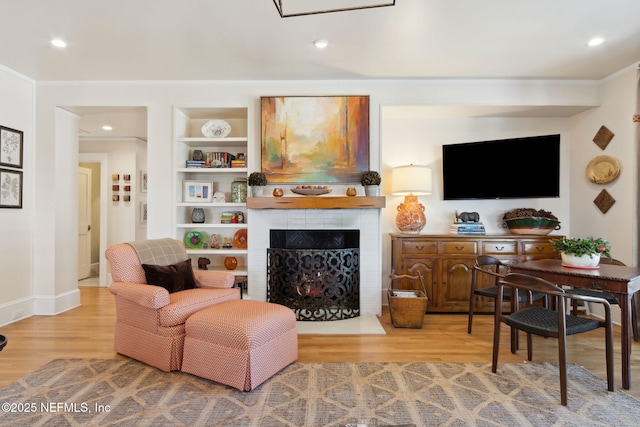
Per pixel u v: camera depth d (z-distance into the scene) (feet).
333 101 11.77
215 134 12.59
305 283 11.32
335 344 9.32
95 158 17.39
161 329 7.62
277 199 11.26
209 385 6.99
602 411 6.10
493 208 13.55
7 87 10.87
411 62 10.43
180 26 8.36
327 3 7.49
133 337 8.19
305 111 11.79
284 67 10.82
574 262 8.17
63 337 9.73
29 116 11.68
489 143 12.70
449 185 13.16
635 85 10.44
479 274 11.97
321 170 11.80
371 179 11.15
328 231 12.09
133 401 6.39
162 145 11.94
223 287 9.31
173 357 7.53
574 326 6.63
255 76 11.58
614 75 11.18
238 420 5.82
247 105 11.96
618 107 11.06
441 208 13.65
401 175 12.47
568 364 8.09
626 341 6.84
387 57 10.07
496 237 11.90
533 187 12.23
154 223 11.90
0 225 10.68
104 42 9.17
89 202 19.69
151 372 7.55
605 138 11.53
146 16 7.91
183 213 12.53
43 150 11.90
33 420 5.79
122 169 17.40
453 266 11.96
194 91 11.95
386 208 13.62
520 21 8.09
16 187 11.16
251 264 11.89
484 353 8.75
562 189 13.30
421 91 11.85
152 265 8.86
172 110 11.93
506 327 10.81
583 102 11.75
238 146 13.20
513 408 6.20
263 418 5.89
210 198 12.46
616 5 7.44
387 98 11.91
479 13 7.77
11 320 10.97
